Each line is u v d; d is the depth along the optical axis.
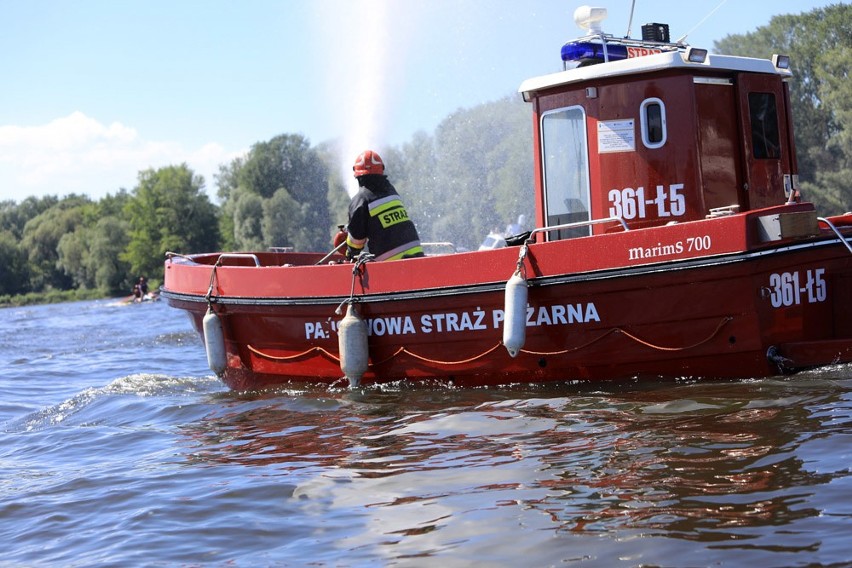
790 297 6.19
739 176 7.02
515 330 6.38
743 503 3.86
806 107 49.25
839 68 47.66
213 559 3.91
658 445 4.84
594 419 5.61
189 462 5.80
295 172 79.31
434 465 5.00
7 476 5.93
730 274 6.00
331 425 6.38
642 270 6.22
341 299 7.48
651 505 3.96
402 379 7.45
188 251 95.25
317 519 4.32
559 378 6.80
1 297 103.62
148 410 8.05
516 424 5.73
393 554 3.75
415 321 7.19
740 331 6.11
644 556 3.45
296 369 8.05
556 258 6.51
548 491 4.31
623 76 6.81
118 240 98.38
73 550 4.23
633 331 6.43
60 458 6.45
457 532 3.92
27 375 12.81
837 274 6.39
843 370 6.05
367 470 5.06
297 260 11.24
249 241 76.56
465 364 7.08
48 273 113.69
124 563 3.94
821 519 3.60
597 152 6.95
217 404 7.88
